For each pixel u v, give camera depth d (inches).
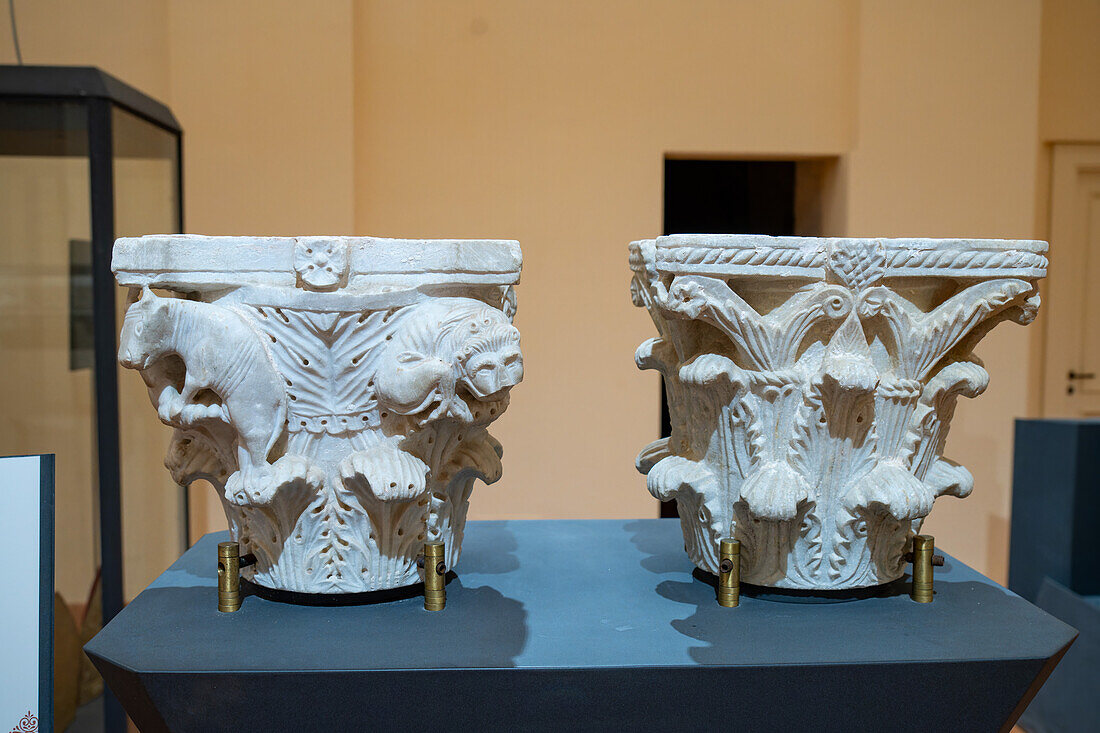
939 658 59.2
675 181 140.6
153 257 61.8
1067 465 106.8
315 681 56.6
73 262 90.4
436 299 64.7
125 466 95.7
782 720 59.6
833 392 64.2
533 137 126.2
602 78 126.6
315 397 63.9
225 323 61.4
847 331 64.9
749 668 58.1
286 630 63.1
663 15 126.8
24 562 57.5
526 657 58.8
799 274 63.9
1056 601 107.4
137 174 98.7
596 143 126.9
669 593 71.1
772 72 128.9
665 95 127.6
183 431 66.1
